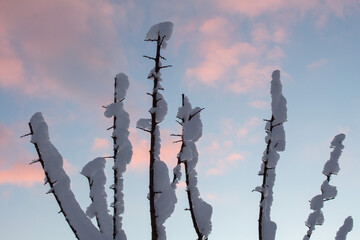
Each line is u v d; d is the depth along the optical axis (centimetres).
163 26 296
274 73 352
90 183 331
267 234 321
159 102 295
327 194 404
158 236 281
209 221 300
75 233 289
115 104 341
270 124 342
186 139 301
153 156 288
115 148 332
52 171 291
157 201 289
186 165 306
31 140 291
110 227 316
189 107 313
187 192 301
